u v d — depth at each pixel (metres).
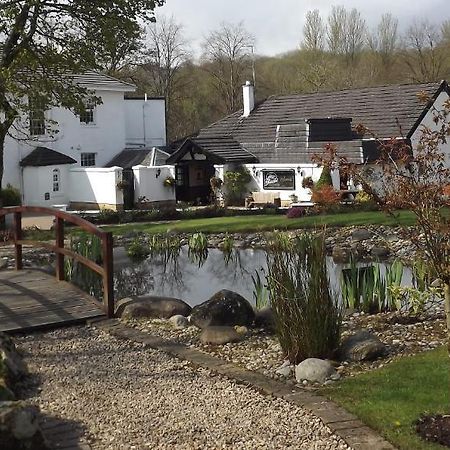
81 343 8.88
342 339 8.34
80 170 34.53
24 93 22.58
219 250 20.91
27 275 12.24
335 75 56.72
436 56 54.12
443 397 6.18
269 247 9.48
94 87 36.84
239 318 9.67
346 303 11.27
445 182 5.48
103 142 38.03
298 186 32.41
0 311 10.05
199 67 64.12
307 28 63.38
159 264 18.45
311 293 7.85
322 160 6.13
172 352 8.25
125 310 10.22
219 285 15.09
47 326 9.63
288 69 64.56
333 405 6.22
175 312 10.23
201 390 6.87
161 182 34.56
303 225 23.52
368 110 35.28
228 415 6.13
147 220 28.25
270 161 34.47
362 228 21.78
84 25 22.84
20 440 5.18
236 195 34.22
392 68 59.34
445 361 7.34
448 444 5.21
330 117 36.06
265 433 5.68
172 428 5.86
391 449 5.22
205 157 35.41
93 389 7.02
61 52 22.80
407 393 6.37
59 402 6.65
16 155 33.66
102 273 10.29
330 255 19.05
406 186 5.44
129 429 5.88
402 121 33.22
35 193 33.75
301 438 5.55
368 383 6.77
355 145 30.94
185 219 28.25
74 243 17.55
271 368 7.68
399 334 9.08
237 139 37.56
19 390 7.02
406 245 18.69
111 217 27.84
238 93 62.28
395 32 60.34
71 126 36.44
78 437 5.75
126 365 7.84
